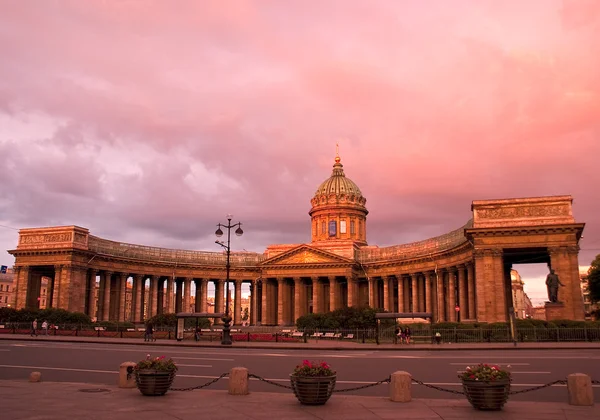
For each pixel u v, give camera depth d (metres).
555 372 30.59
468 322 74.69
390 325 76.44
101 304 104.31
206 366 34.66
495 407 18.94
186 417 17.66
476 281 74.38
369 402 20.67
